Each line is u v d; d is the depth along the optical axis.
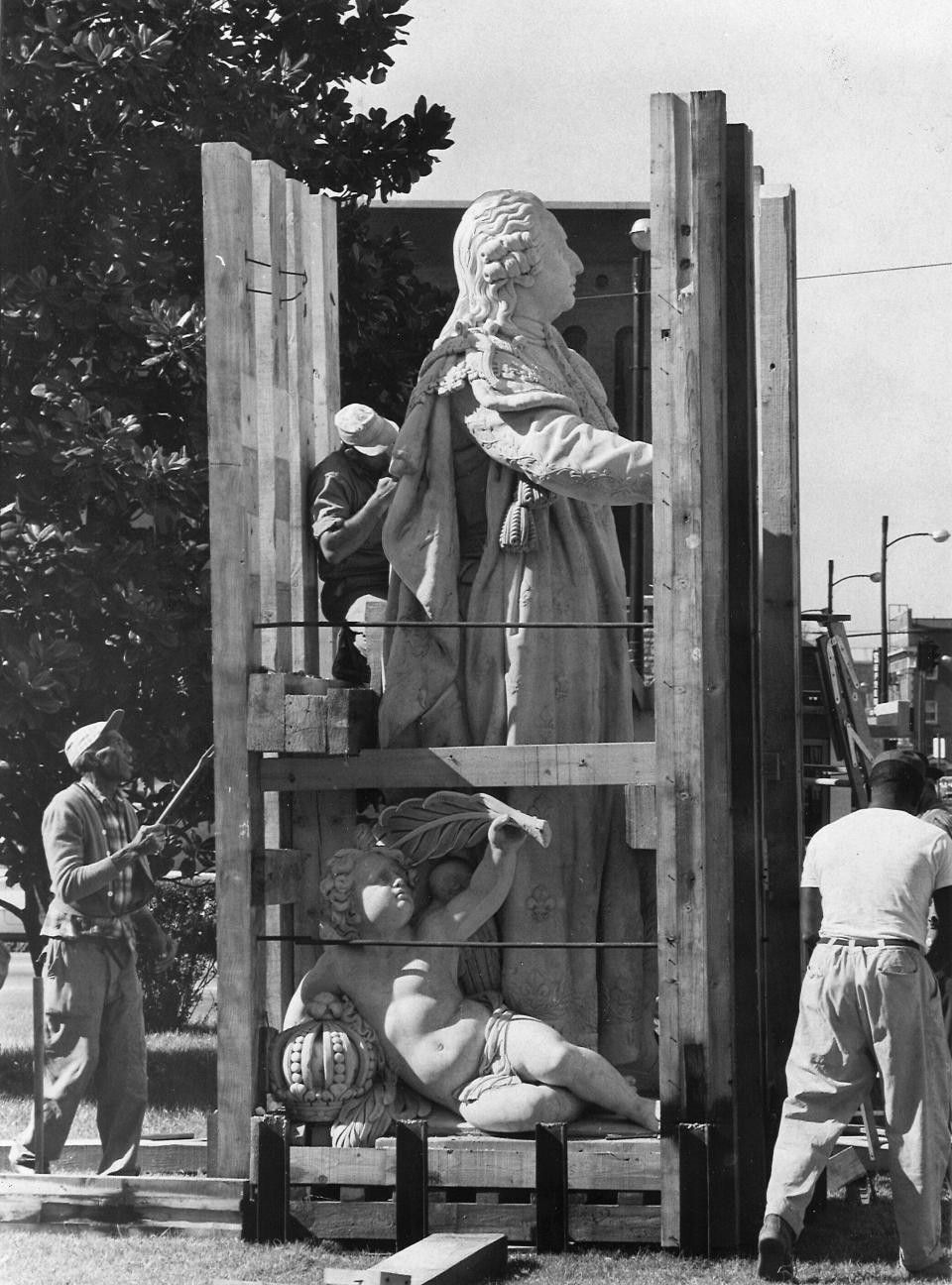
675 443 7.62
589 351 20.12
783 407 8.76
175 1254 7.47
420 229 20.36
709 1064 7.44
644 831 7.63
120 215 15.92
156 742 15.29
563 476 8.40
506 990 8.51
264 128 16.34
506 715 8.70
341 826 8.79
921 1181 7.07
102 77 15.31
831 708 10.88
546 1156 7.55
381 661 9.35
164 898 18.20
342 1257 7.42
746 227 7.81
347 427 9.48
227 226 8.20
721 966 7.50
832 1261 7.36
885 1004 7.17
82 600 14.67
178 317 15.31
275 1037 8.08
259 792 8.15
